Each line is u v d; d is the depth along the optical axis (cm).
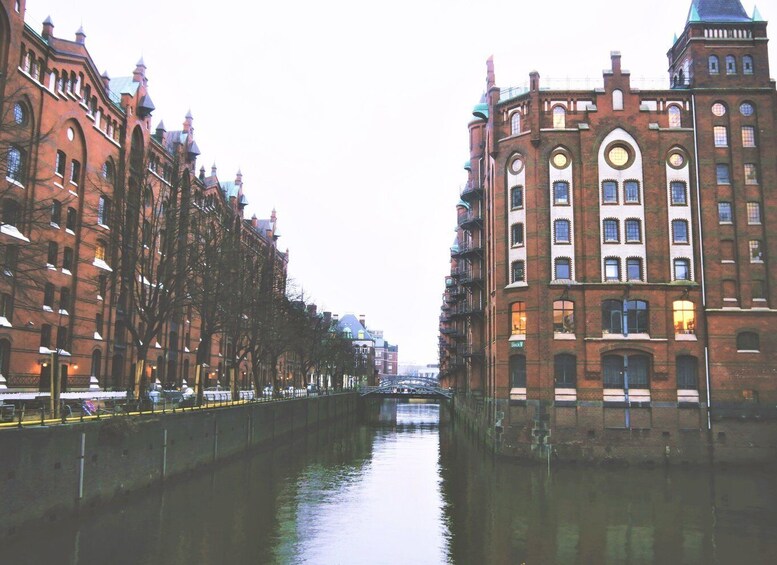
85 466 2547
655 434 4234
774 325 4300
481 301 6200
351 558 2344
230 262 4759
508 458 4394
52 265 4012
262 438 5275
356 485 3788
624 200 4462
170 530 2573
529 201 4534
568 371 4344
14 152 3544
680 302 4366
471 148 6681
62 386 4059
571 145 4534
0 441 2039
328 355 9294
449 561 2334
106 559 2167
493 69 4994
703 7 4684
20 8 3553
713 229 4391
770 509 3114
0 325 3466
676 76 4966
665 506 3175
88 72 4322
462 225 6456
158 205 4491
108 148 4647
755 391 4259
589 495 3425
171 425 3400
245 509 3031
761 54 4516
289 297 7444
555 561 2344
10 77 3366
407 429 8238
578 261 4428
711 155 4447
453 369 8931
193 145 5912
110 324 4694
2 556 2041
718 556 2406
